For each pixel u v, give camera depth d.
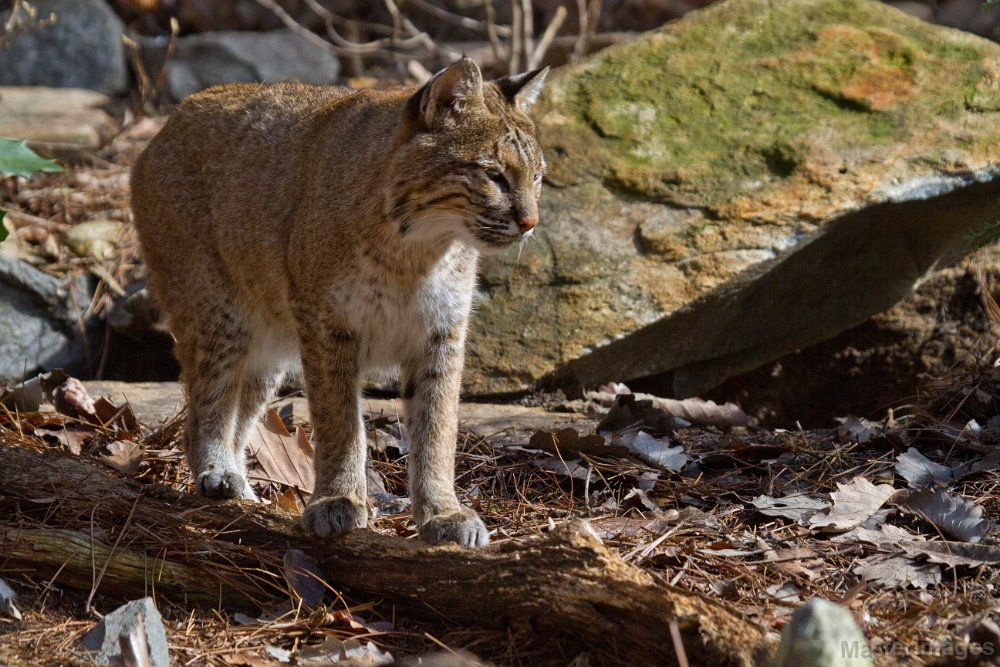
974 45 13.79
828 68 13.70
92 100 19.92
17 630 6.79
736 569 7.71
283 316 9.35
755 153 12.97
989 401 10.57
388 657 6.80
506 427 11.06
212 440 9.47
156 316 13.62
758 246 12.30
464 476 9.81
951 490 8.95
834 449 9.99
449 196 8.27
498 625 6.95
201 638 6.99
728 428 11.20
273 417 9.58
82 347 13.91
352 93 9.55
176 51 21.64
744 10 14.58
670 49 14.22
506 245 8.46
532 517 8.94
